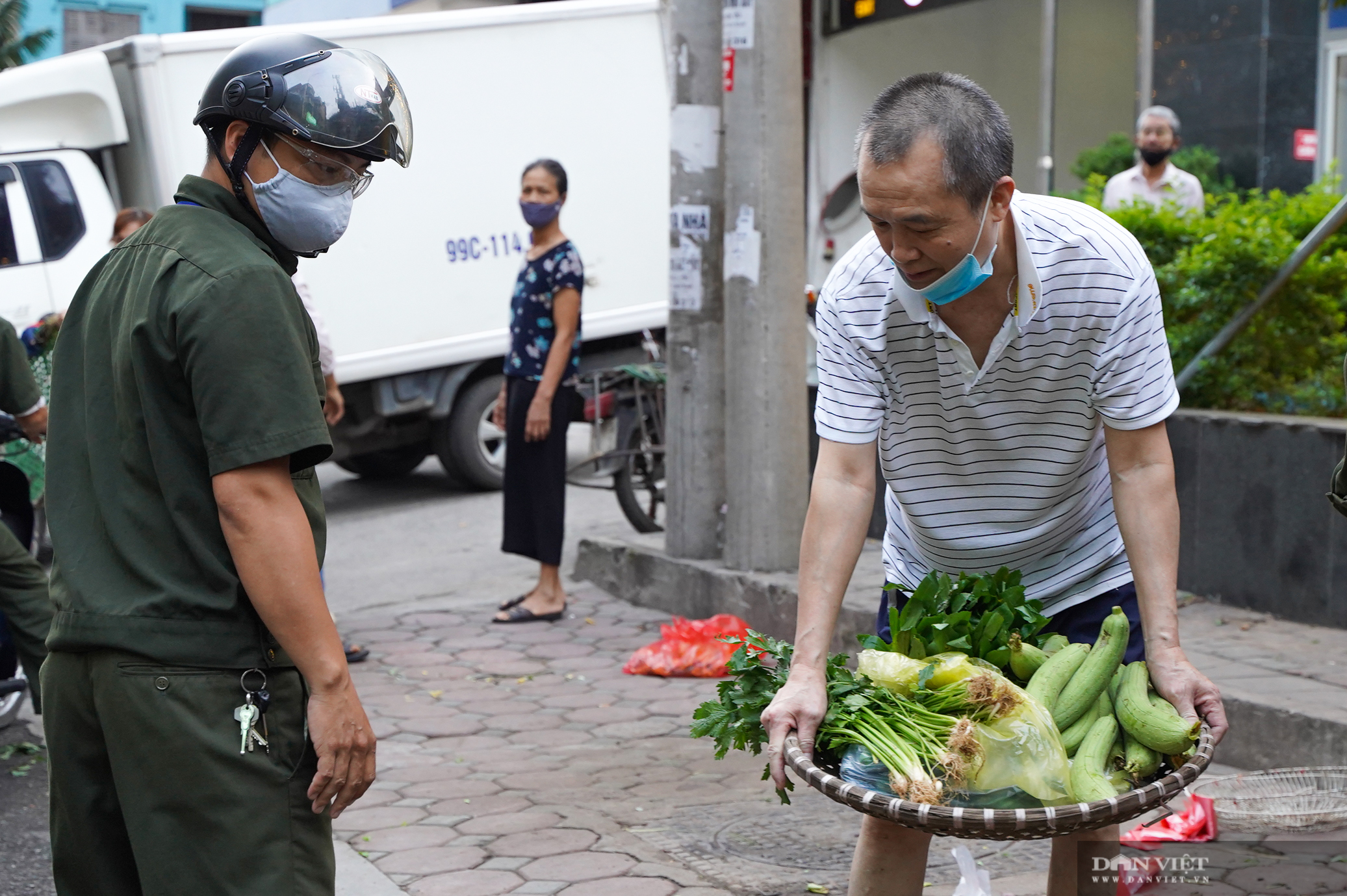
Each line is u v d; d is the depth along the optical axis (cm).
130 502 213
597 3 956
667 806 407
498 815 401
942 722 210
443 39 902
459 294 918
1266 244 559
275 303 208
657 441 764
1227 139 945
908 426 258
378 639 625
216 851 209
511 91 930
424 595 714
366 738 218
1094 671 224
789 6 601
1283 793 373
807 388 636
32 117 829
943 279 218
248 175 219
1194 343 583
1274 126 930
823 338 253
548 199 613
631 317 981
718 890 342
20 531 500
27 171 824
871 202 211
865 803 194
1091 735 218
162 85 836
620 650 597
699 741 472
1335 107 952
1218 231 581
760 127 604
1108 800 189
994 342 238
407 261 898
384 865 362
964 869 263
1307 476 501
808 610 243
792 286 613
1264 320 581
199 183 222
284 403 206
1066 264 232
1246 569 526
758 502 616
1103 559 267
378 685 552
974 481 259
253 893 209
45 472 224
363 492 1023
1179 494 550
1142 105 992
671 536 666
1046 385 243
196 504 210
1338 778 377
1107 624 229
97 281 226
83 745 221
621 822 394
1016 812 187
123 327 212
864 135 212
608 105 965
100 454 216
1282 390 578
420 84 896
